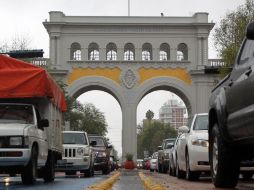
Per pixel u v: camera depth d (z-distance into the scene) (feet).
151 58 238.89
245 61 36.96
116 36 236.43
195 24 234.58
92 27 236.02
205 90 232.73
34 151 56.18
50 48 234.17
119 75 234.17
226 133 39.17
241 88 35.22
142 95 233.55
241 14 157.69
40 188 50.47
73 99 232.94
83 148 91.04
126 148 231.71
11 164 53.62
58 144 70.69
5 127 54.19
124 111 232.94
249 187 43.68
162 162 120.98
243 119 34.68
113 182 61.26
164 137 544.62
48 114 61.21
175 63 234.58
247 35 30.76
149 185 47.78
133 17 236.02
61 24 233.35
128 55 239.91
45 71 58.03
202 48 235.61
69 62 233.55
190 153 60.18
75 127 278.05
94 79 233.14
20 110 58.85
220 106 39.68
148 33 236.63
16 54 91.25
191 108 233.55
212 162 42.70
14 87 57.36
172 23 235.20
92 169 95.14
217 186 41.98
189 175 61.82
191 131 63.62
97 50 239.50
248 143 36.11
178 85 233.35
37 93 57.41
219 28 161.27
